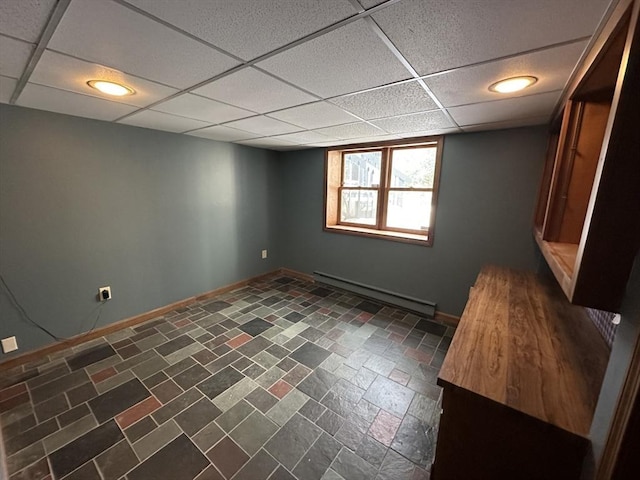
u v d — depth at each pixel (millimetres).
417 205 3490
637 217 695
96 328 2736
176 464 1505
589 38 1046
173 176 3184
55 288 2445
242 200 4035
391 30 1038
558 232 1517
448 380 1078
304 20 979
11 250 2197
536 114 2127
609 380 780
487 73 1394
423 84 1557
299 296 3879
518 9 896
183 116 2336
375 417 1846
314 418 1827
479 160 2789
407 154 3486
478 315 1643
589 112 1393
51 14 939
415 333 2922
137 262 2980
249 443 1640
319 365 2373
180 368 2297
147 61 1307
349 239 3928
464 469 1101
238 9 910
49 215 2354
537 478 966
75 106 2076
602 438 742
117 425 1736
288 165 4438
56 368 2264
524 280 2254
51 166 2322
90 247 2623
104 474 1444
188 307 3463
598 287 760
